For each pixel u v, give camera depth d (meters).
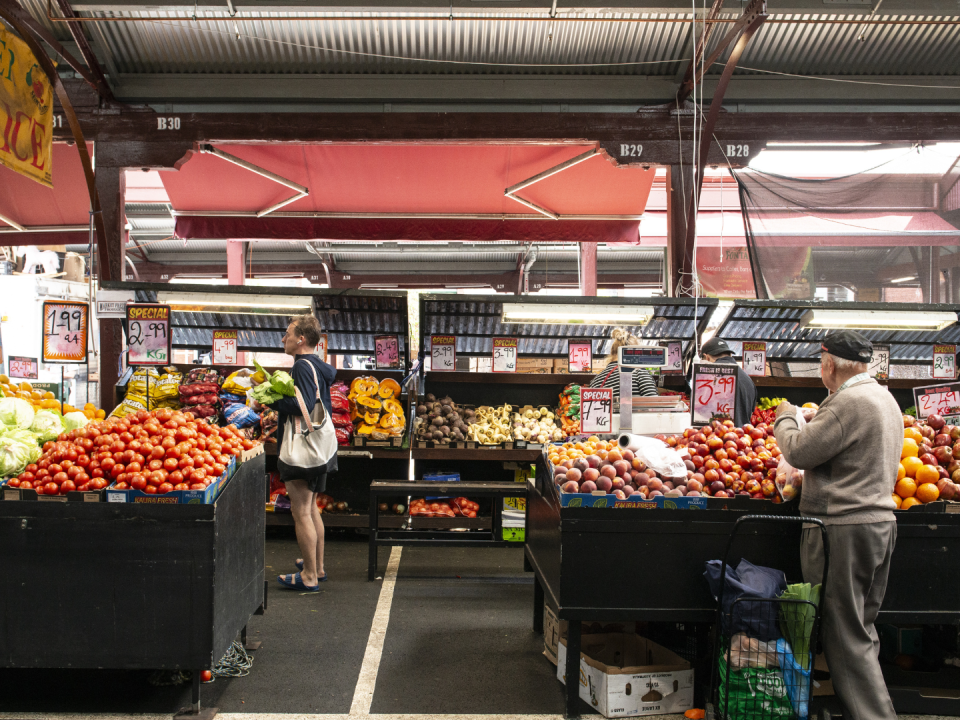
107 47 7.11
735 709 2.71
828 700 2.89
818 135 7.36
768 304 5.95
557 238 9.82
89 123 7.26
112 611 2.79
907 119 7.38
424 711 2.93
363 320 6.03
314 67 7.50
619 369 4.06
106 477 2.88
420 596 4.52
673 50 7.39
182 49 7.27
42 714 2.81
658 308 6.04
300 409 4.14
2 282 8.96
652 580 2.94
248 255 14.27
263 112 7.34
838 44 7.39
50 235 9.45
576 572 2.93
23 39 5.33
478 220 9.81
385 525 5.86
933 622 2.93
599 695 2.94
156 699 2.97
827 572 2.69
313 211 9.63
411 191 9.31
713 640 3.04
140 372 5.86
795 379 6.72
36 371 5.53
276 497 5.82
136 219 12.79
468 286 14.95
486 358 6.73
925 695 3.02
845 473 2.75
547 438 5.98
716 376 3.79
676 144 7.32
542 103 7.52
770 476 3.08
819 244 8.73
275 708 2.92
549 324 6.32
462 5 6.41
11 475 2.99
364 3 6.38
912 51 7.47
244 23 6.99
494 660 3.49
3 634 2.79
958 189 8.62
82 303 4.91
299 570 5.01
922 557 2.94
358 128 7.32
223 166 8.91
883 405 2.75
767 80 7.55
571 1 6.36
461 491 4.94
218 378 6.02
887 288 9.39
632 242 9.92
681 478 3.02
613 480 2.99
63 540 2.79
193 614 2.79
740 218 12.36
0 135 4.90
